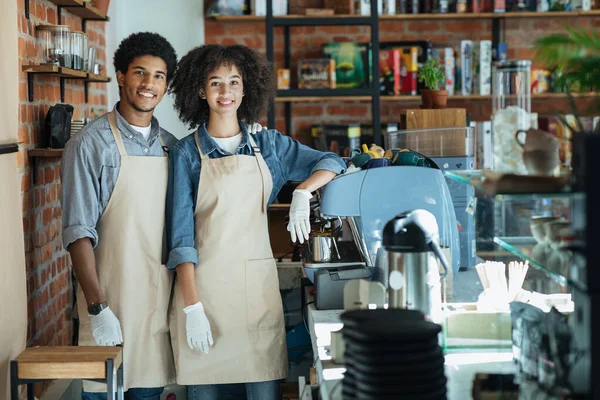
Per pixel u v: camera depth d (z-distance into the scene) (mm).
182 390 3729
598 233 1396
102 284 3012
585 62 1832
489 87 5977
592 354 1413
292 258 4215
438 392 1627
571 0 6004
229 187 2955
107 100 5594
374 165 2939
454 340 2135
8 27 2955
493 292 2258
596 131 1871
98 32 5297
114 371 2682
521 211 2246
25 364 2625
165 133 3260
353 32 6234
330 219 3035
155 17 6078
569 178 1629
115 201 3018
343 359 2021
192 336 2869
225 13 5969
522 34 6195
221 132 3049
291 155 3152
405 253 2031
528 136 1703
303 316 3355
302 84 5828
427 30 6234
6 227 2906
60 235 4195
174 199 2967
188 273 2900
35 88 3684
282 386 3336
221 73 3018
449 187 3025
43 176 3824
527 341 1822
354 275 2791
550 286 2535
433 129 3627
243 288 2965
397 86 5941
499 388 1784
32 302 3611
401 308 1847
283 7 5832
